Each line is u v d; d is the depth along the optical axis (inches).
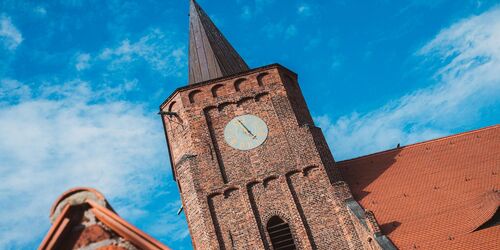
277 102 1299.2
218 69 1460.4
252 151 1222.3
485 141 1290.6
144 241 287.4
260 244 1086.4
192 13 1662.2
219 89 1330.0
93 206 291.4
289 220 1122.7
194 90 1323.8
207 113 1294.3
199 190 1167.0
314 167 1187.3
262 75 1354.6
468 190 1104.2
